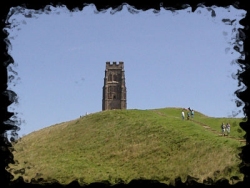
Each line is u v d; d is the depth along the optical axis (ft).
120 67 505.66
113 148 184.03
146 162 155.84
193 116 207.00
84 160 168.55
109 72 506.07
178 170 132.26
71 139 210.18
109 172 152.56
